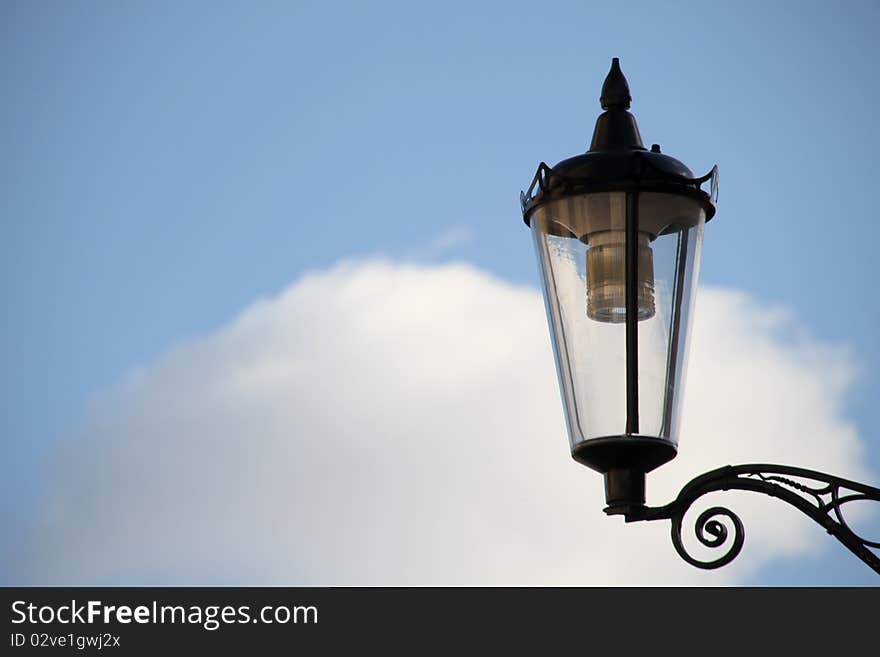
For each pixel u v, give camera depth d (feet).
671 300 20.26
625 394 19.80
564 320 20.39
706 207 20.81
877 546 19.20
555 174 20.70
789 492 19.69
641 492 19.94
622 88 21.88
